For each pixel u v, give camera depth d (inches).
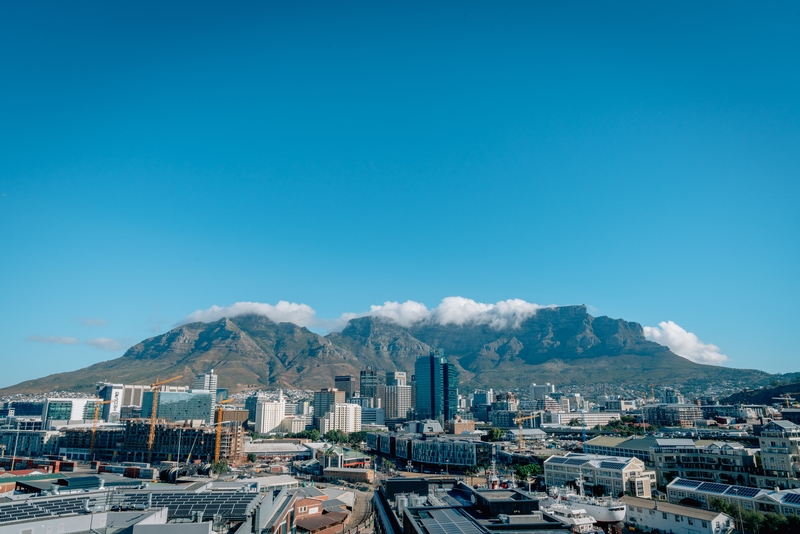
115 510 5595.5
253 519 5940.0
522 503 5777.6
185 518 5585.6
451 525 5305.1
